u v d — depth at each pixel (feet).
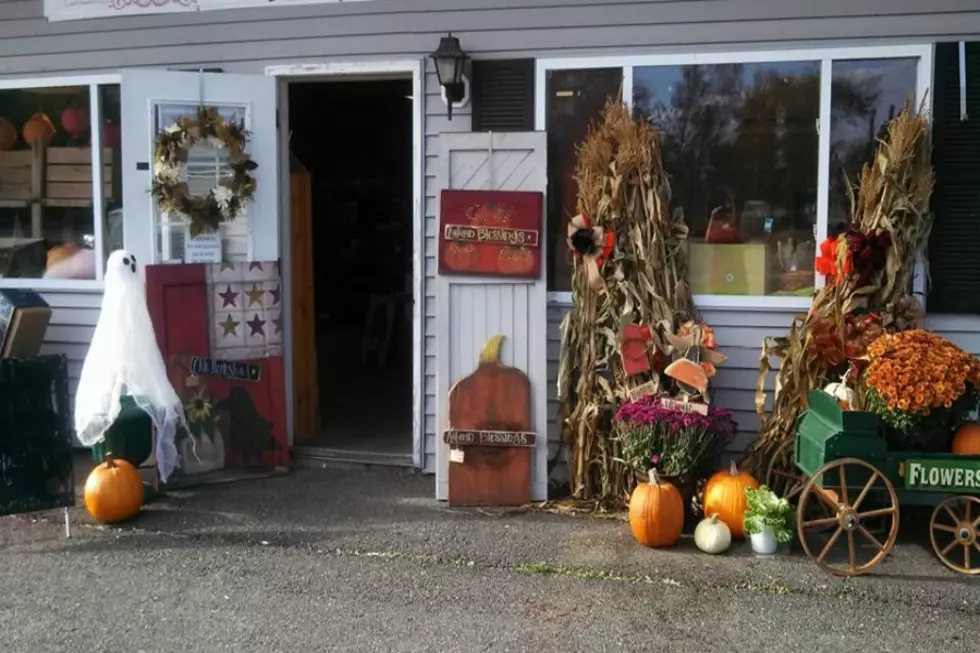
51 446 15.66
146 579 13.98
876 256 15.64
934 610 12.69
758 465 16.14
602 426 16.70
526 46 17.92
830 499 13.93
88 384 16.72
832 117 16.78
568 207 17.92
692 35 17.21
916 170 15.84
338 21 18.84
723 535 14.61
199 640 12.05
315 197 35.01
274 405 18.94
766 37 16.92
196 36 19.65
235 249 18.98
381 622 12.48
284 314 19.90
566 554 14.70
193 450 18.30
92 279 20.84
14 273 21.34
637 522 14.83
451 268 16.88
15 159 21.12
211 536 15.64
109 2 20.12
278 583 13.78
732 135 17.21
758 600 13.03
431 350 18.78
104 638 12.13
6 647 11.91
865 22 16.51
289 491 18.01
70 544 15.37
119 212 20.59
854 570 13.73
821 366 15.56
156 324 17.90
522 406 16.81
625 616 12.59
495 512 16.65
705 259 17.43
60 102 20.72
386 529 15.88
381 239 35.27
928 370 13.69
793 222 17.07
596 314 16.65
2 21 20.88
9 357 17.10
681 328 16.33
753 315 17.22
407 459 19.36
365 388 27.20
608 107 16.83
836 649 11.68
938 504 13.99
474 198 16.83
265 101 18.94
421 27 18.43
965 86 16.15
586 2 17.60
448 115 18.29
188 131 18.28
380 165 34.83
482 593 13.35
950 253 16.38
